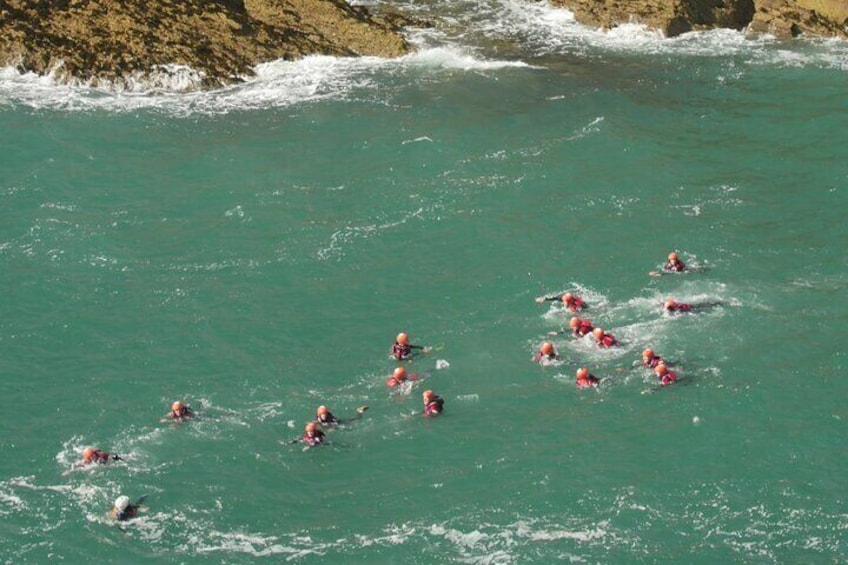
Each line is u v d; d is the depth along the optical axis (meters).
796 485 117.62
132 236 163.12
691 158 183.25
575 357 138.62
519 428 127.56
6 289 150.88
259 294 151.50
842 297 147.62
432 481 120.31
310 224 166.38
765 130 192.25
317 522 115.38
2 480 120.00
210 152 184.25
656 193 173.25
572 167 180.62
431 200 171.88
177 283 153.50
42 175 175.88
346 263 158.00
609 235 163.00
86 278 154.12
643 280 152.62
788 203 170.25
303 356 140.25
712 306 146.50
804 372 134.12
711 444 123.94
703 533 111.94
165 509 116.81
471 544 111.69
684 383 133.25
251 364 138.62
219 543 112.69
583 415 129.25
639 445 124.19
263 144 187.50
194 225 166.12
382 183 176.25
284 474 121.88
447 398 132.62
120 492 118.94
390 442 126.12
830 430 125.06
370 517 115.75
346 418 129.75
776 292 149.38
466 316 146.88
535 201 171.50
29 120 190.75
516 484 119.31
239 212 168.88
